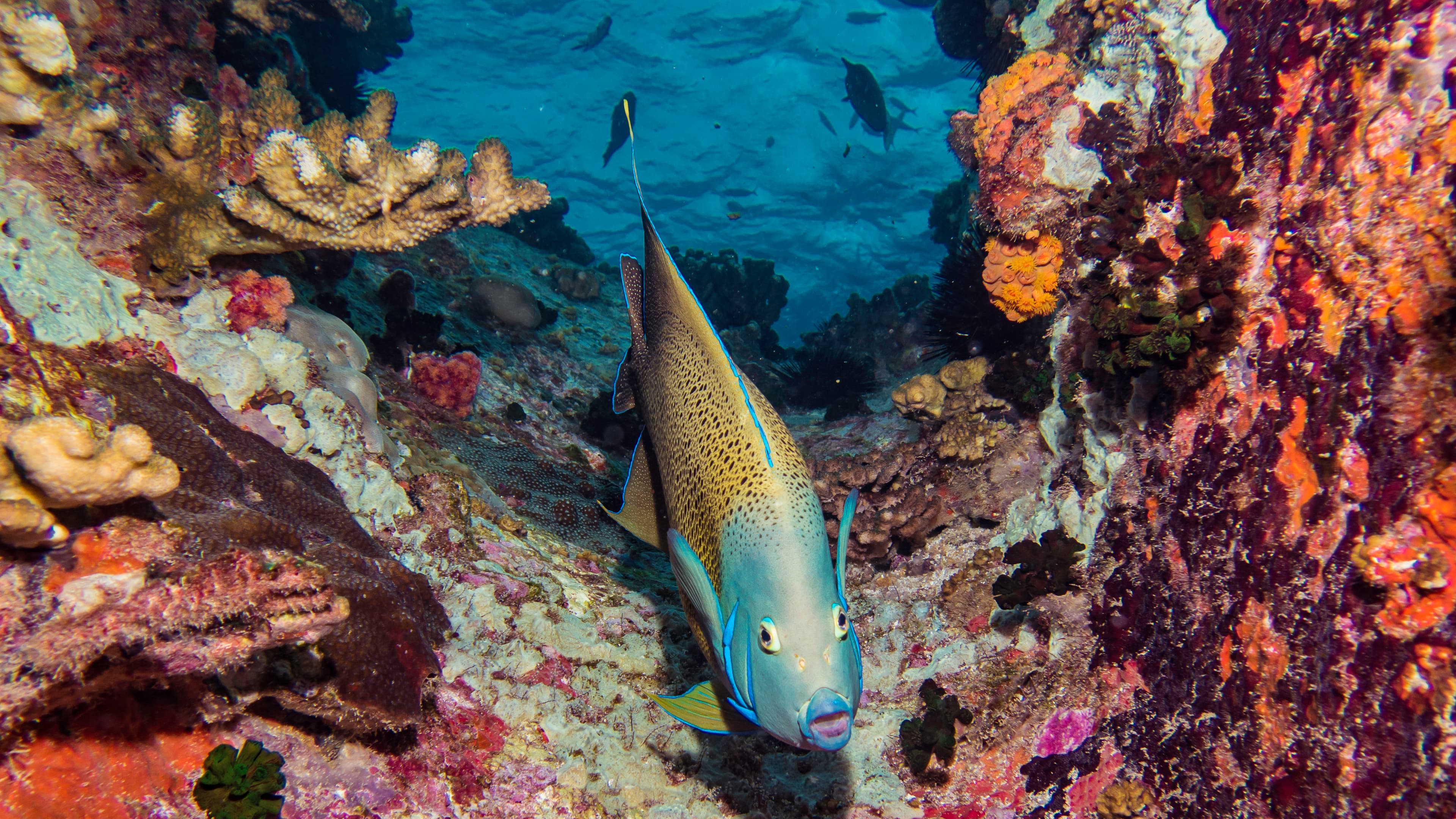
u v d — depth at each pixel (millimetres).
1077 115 1156
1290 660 769
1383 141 758
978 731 1024
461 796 859
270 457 934
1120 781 933
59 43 904
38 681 632
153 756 733
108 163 979
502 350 2186
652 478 837
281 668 784
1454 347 674
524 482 1513
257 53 1913
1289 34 890
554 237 3805
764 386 2609
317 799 795
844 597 660
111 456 645
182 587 671
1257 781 785
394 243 1090
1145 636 965
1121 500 1038
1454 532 654
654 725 1002
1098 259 1124
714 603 680
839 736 614
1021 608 1104
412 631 838
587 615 1118
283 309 1134
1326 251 800
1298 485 792
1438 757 642
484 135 15273
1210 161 944
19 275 838
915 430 1866
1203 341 916
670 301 765
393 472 1157
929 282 3988
